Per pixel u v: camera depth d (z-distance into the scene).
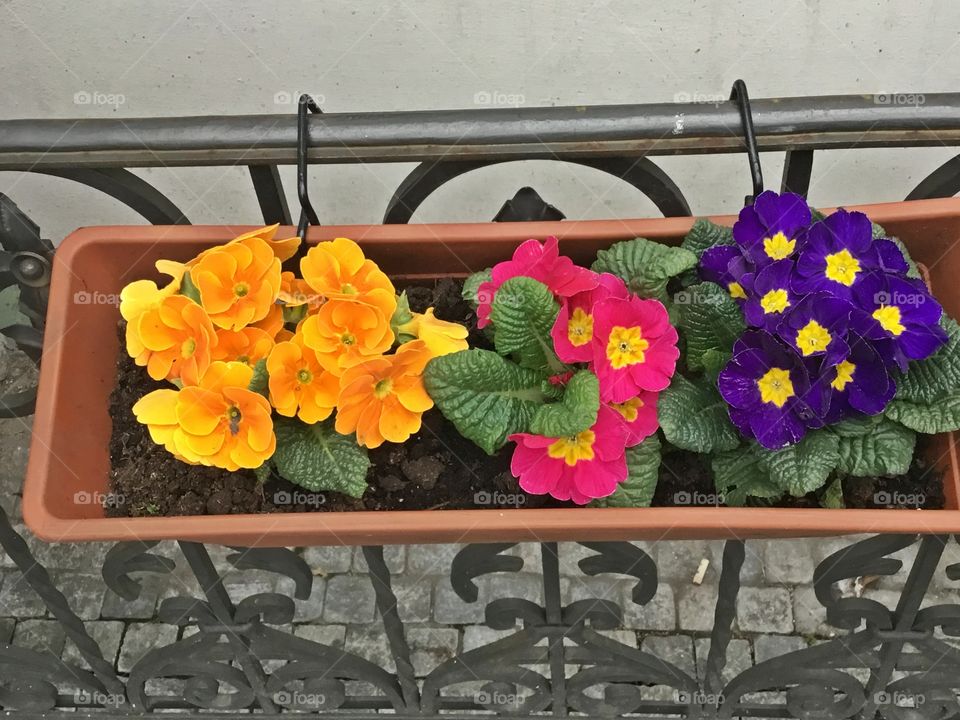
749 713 2.05
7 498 2.61
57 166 1.47
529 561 2.52
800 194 1.62
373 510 1.51
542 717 2.03
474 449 1.57
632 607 2.46
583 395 1.33
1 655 1.89
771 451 1.41
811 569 2.50
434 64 2.06
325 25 1.96
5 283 1.62
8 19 1.93
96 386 1.56
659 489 1.53
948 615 1.60
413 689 1.96
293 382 1.43
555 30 1.97
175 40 1.99
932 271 1.57
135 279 1.60
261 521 1.34
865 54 2.04
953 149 2.21
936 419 1.39
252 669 1.87
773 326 1.38
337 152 1.46
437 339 1.49
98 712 2.07
